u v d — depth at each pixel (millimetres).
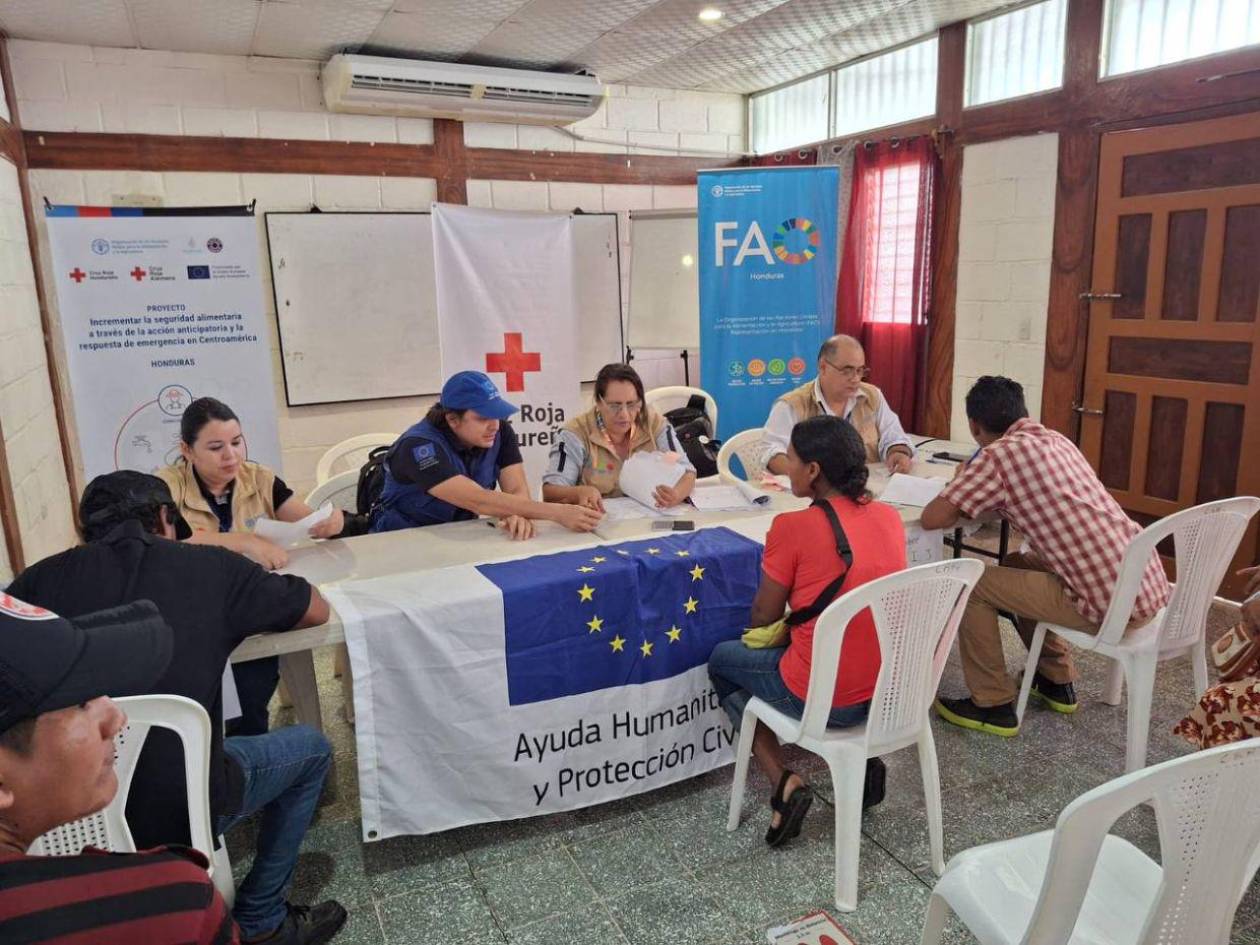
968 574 1818
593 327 5488
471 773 2008
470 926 1837
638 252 5105
